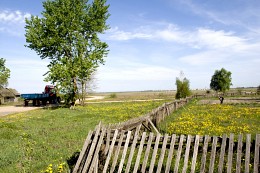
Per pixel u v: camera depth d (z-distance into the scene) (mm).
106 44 39281
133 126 10242
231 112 22297
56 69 36344
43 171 7902
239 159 5836
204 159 6117
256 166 5664
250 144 5902
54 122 19750
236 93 54562
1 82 68625
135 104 40812
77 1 39531
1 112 35656
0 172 7895
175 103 25281
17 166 8609
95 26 40156
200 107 28375
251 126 15031
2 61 67625
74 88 38219
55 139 12664
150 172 6395
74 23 38219
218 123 16266
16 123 18859
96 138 7262
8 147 10727
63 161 8781
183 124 15891
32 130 15602
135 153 9180
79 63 38031
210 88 69562
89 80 45719
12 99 76188
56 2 39062
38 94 47469
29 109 38781
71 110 31828
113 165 6836
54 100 51625
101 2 40969
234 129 13844
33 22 38562
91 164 6922
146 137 6895
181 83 42875
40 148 10906
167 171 6242
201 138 6367
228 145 6164
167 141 6711
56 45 38656
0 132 13945
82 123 18672
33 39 37781
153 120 14195
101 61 39719
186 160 6230
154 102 43781
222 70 67500
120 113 25953
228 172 5809
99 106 39375
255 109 23562
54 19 37688
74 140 12477
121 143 7090
